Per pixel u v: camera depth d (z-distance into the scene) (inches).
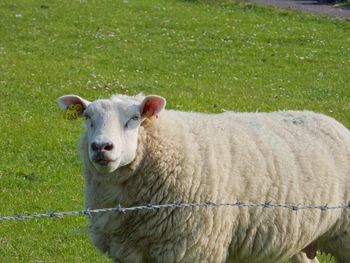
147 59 1368.1
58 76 1181.1
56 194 697.6
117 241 431.5
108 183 423.8
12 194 690.8
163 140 425.4
